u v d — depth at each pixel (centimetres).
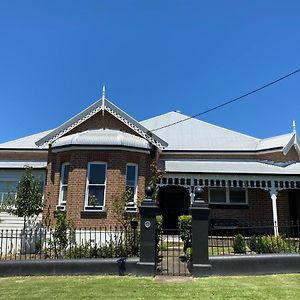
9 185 2059
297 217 2081
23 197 1491
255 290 820
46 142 1828
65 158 1742
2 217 1777
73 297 775
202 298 757
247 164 2128
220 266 989
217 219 2083
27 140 2406
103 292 813
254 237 1290
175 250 1456
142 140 1798
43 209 1691
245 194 2144
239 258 998
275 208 1883
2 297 787
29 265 1033
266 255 1016
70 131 1870
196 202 1016
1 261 1040
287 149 2148
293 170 1964
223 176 1922
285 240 1207
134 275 996
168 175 1917
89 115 1875
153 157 1858
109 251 1188
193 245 994
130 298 760
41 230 1361
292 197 2114
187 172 1916
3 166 2100
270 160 2223
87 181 1673
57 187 1720
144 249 1012
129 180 1734
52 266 1030
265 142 2356
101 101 1883
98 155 1697
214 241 1531
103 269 1020
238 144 2372
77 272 1023
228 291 812
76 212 1628
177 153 2289
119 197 1561
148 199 1044
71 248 1223
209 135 2489
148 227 1021
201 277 962
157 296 773
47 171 1858
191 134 2502
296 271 1012
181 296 773
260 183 1930
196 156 2286
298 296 770
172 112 2769
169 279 940
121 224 1472
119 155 1694
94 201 1619
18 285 905
